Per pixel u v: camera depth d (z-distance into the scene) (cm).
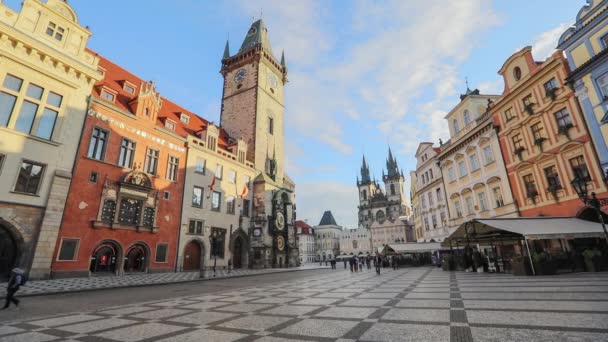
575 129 2191
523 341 500
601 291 998
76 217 2331
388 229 11956
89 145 2523
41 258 2066
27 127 2128
